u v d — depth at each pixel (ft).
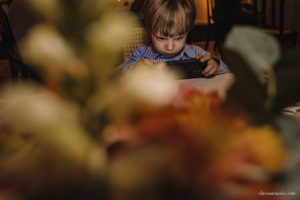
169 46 4.62
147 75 0.86
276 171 0.88
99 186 0.77
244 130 0.93
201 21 17.71
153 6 4.38
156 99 0.84
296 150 0.95
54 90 0.82
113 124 0.86
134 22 0.82
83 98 0.83
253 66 1.14
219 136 0.85
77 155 0.77
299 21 13.76
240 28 1.21
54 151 0.76
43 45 0.75
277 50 1.18
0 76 12.27
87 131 0.83
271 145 0.86
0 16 7.77
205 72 3.56
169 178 0.75
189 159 0.80
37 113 0.75
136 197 0.72
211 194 0.79
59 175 0.76
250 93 1.05
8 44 8.02
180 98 0.95
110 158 0.79
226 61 1.07
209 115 0.92
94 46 0.79
